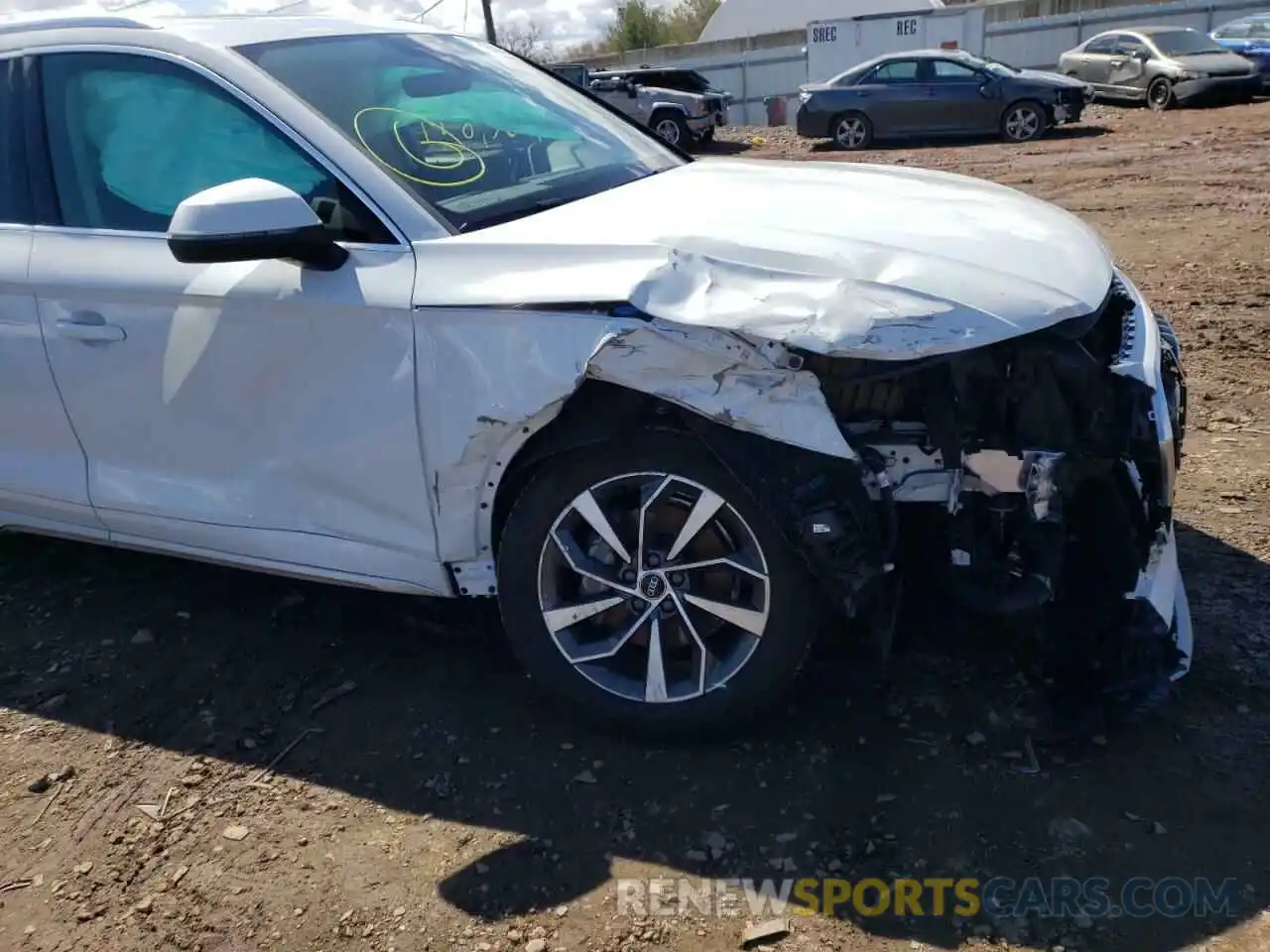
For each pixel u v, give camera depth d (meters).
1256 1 24.95
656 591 2.76
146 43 3.21
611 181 3.37
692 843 2.53
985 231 2.88
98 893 2.51
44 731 3.12
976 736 2.81
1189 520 3.82
